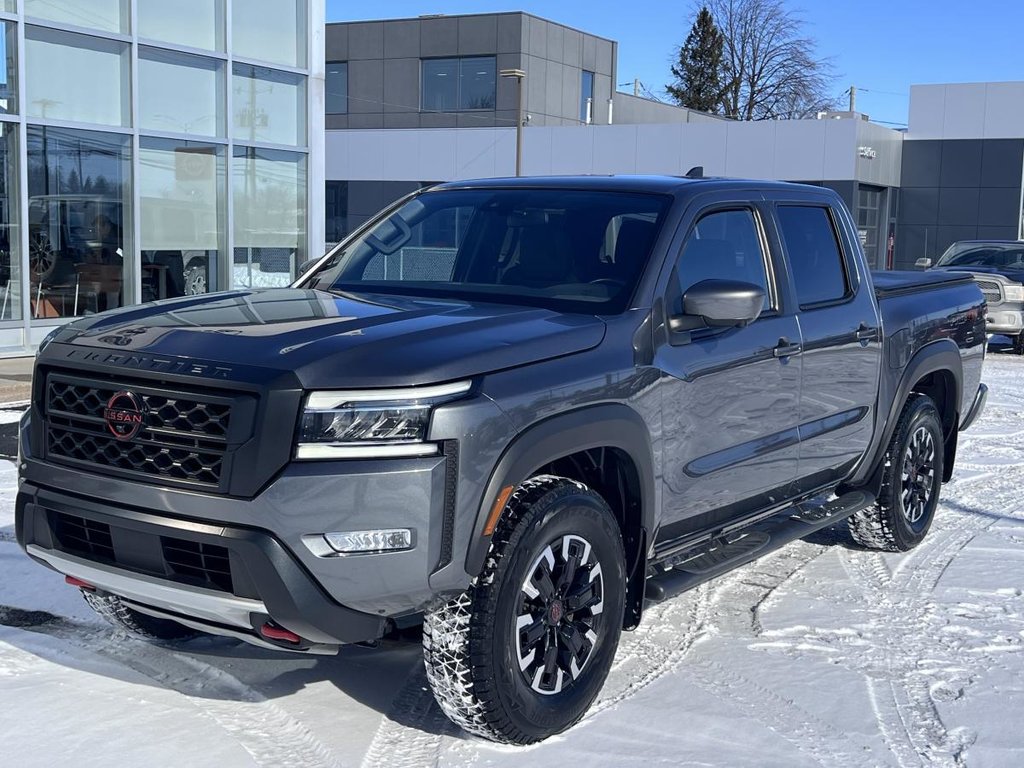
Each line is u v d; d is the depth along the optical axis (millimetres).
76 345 3553
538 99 57531
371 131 45438
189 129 13898
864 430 5480
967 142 39969
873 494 5777
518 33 56031
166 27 13445
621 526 4012
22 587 4938
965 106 39875
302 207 15695
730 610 5000
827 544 6215
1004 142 39469
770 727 3770
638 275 4109
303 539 3115
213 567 3232
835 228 5371
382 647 4422
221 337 3404
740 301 3990
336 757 3453
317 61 15461
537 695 3537
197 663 4199
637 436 3842
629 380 3824
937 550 6098
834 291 5266
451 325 3580
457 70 57688
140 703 3805
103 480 3342
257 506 3102
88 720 3648
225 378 3172
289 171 15430
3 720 3617
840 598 5207
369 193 45938
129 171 13219
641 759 3494
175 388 3260
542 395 3467
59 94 12375
